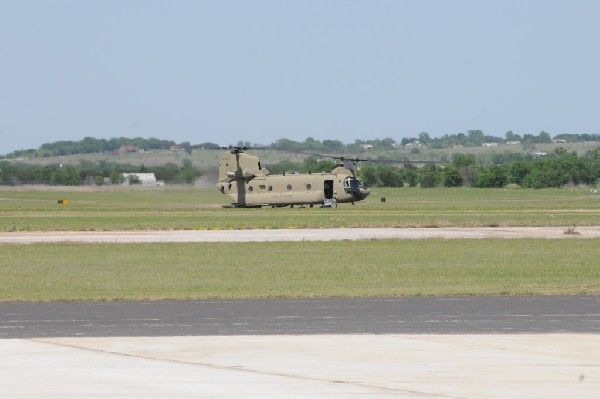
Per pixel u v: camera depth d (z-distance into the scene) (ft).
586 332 247.09
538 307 296.10
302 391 183.21
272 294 334.24
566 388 184.96
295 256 487.61
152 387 185.98
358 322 266.16
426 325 260.21
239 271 420.36
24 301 318.04
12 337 241.96
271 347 226.38
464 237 608.19
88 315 282.36
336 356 215.51
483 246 541.75
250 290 350.23
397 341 234.17
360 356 215.31
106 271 422.82
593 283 367.66
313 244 556.92
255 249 526.98
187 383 189.37
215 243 565.94
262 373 198.49
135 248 536.01
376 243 562.66
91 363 208.13
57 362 209.26
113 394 180.55
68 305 307.17
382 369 201.87
